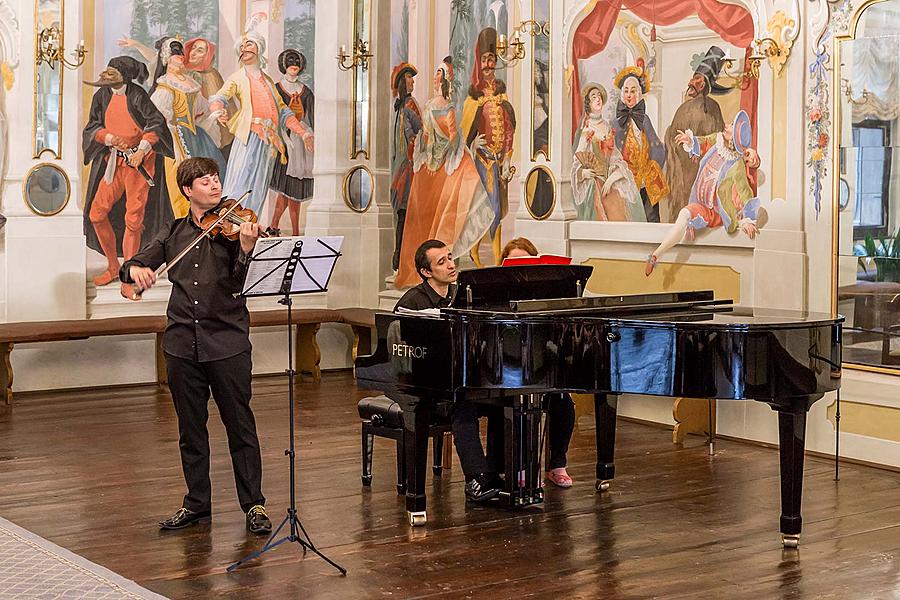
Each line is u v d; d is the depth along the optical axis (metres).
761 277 7.23
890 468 6.53
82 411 8.08
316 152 10.27
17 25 8.71
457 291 5.14
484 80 9.24
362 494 5.77
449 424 5.78
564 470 6.00
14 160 8.76
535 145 8.76
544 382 4.86
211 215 5.11
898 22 6.48
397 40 10.21
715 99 7.46
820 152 6.89
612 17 8.09
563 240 8.52
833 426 6.83
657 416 7.84
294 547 4.84
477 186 9.36
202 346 4.96
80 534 5.01
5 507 5.45
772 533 5.12
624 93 8.04
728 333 4.62
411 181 10.10
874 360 6.65
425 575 4.48
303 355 9.95
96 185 9.12
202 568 4.54
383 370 5.18
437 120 9.77
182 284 5.00
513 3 8.90
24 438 7.09
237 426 5.06
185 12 9.48
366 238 10.42
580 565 4.62
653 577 4.47
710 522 5.30
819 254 6.93
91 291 9.16
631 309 5.34
